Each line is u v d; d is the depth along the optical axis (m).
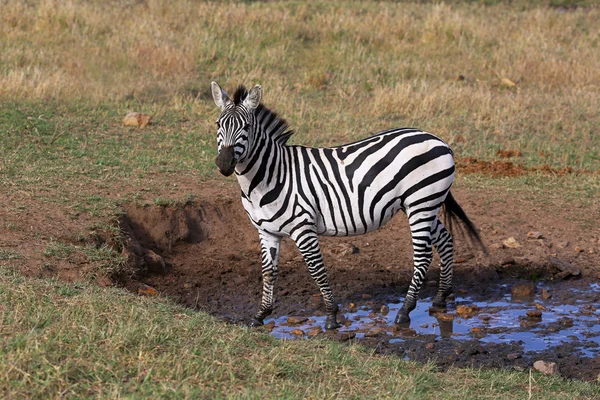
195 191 20.19
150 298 13.90
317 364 11.17
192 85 30.69
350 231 14.88
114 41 34.09
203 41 35.03
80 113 26.12
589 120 28.61
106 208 18.22
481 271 17.91
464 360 13.26
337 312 15.04
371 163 14.52
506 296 16.78
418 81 32.75
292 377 10.53
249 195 14.42
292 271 17.80
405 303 15.27
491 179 22.75
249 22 37.59
